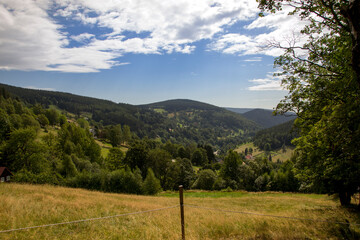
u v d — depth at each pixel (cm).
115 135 11325
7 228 729
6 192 1404
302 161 1641
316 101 1216
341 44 1069
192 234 801
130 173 3644
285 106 1341
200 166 11125
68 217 973
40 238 693
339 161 1191
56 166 4731
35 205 1091
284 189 5762
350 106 867
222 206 2258
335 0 935
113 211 1234
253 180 6425
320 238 810
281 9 1009
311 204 2458
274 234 806
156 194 3812
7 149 4103
